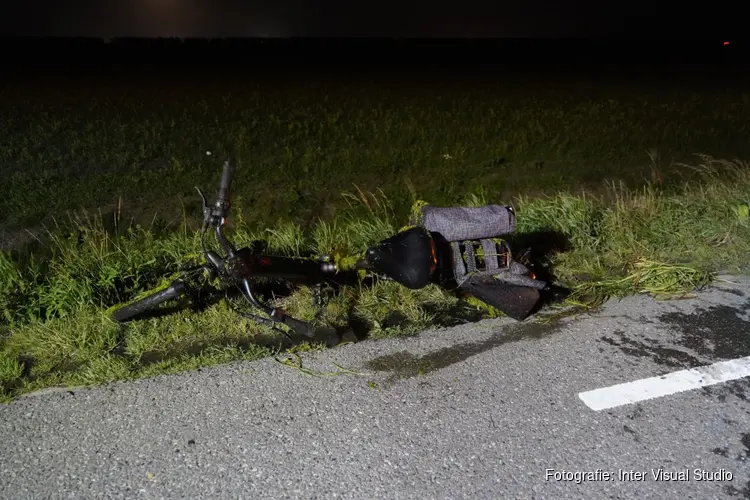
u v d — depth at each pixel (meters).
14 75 13.48
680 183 8.09
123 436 3.11
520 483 2.85
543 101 12.48
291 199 7.11
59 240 5.24
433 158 8.80
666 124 10.98
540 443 3.09
